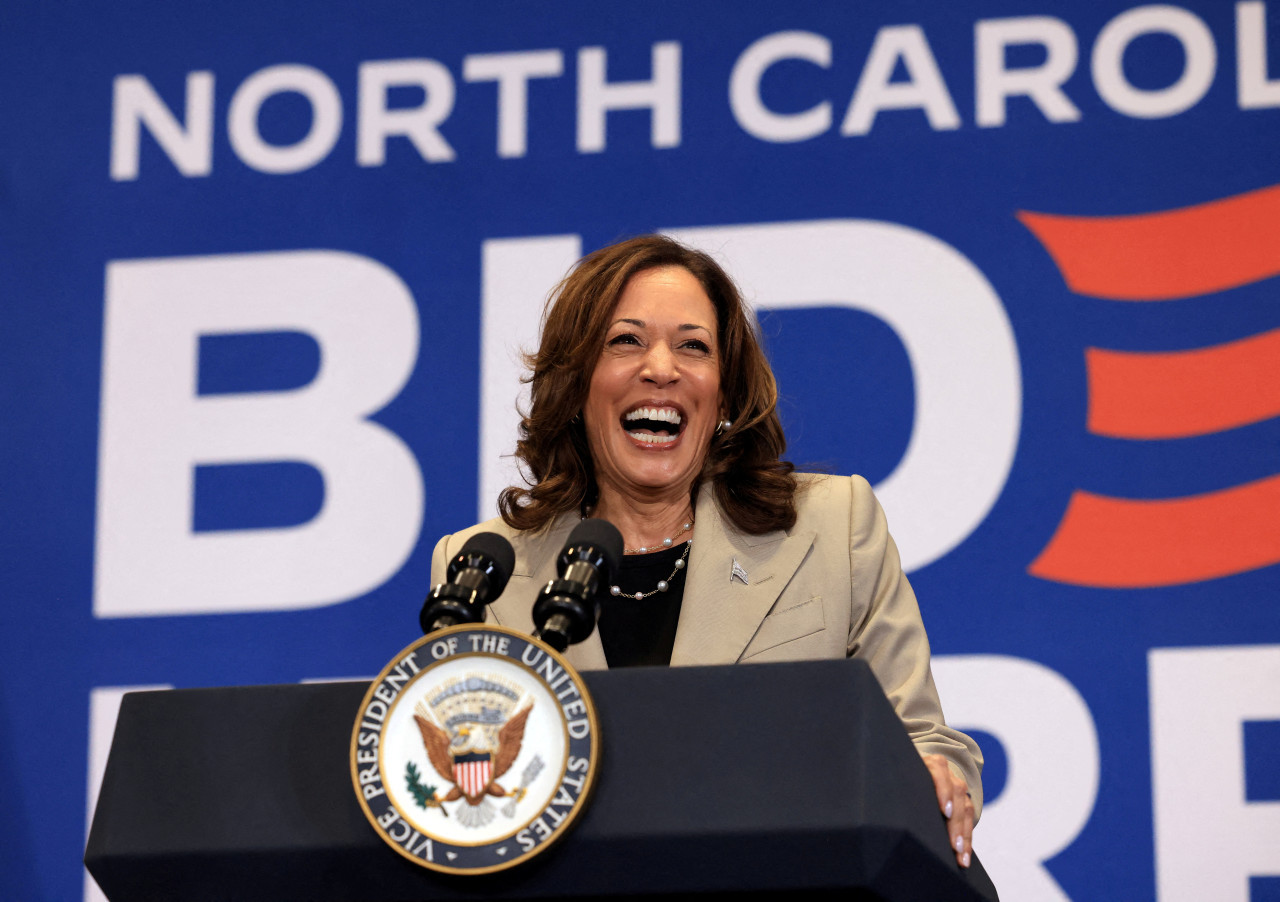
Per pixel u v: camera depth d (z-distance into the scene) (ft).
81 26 30.50
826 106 27.89
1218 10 26.94
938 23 27.84
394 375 27.99
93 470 28.22
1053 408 25.79
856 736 9.18
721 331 16.34
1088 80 27.09
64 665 27.25
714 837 9.05
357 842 9.47
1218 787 23.57
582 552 10.94
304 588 27.20
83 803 26.53
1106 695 24.29
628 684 9.52
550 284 27.94
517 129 28.71
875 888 9.14
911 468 25.96
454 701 9.46
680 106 28.32
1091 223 26.45
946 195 27.09
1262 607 24.26
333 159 29.17
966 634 25.02
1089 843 23.67
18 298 29.19
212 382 28.43
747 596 14.38
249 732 9.92
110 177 29.71
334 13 29.89
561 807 9.11
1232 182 26.23
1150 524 24.95
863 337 26.71
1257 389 25.29
